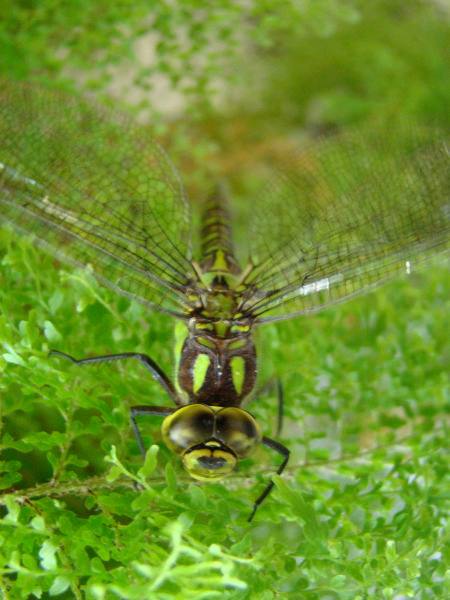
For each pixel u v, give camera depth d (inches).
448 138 5.7
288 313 5.2
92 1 6.3
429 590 4.8
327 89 8.8
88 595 4.1
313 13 6.6
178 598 4.0
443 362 5.7
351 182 5.7
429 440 5.2
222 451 4.6
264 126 8.5
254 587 4.3
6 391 4.8
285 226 5.7
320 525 4.5
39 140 5.2
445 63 8.1
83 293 4.9
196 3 6.4
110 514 4.5
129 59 6.5
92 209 5.1
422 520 4.7
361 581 4.4
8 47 6.0
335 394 5.4
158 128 6.5
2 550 4.3
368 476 4.9
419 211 5.4
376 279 5.2
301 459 5.3
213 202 6.1
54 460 4.6
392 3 8.6
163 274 5.1
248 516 4.7
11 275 4.9
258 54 8.7
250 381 4.9
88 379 4.8
